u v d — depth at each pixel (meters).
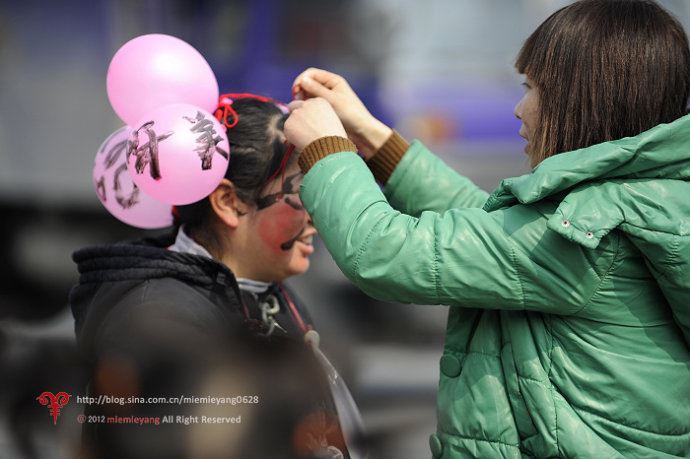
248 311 6.46
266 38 23.50
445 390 6.26
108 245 6.17
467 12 23.27
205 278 6.04
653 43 5.96
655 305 5.89
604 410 5.78
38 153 21.05
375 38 23.28
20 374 6.85
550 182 5.61
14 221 22.05
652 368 5.82
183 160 5.91
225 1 23.41
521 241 5.76
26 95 20.88
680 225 5.54
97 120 20.89
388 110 22.86
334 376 6.60
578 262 5.69
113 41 20.91
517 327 5.98
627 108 5.95
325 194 6.05
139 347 5.69
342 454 6.21
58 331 7.02
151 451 5.65
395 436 14.12
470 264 5.79
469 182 7.93
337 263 6.04
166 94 6.26
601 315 5.80
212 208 6.51
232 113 6.50
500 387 6.00
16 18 20.69
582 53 6.00
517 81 22.91
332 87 7.83
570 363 5.86
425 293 5.88
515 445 5.94
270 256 6.64
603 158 5.59
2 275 22.05
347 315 18.36
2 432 6.84
